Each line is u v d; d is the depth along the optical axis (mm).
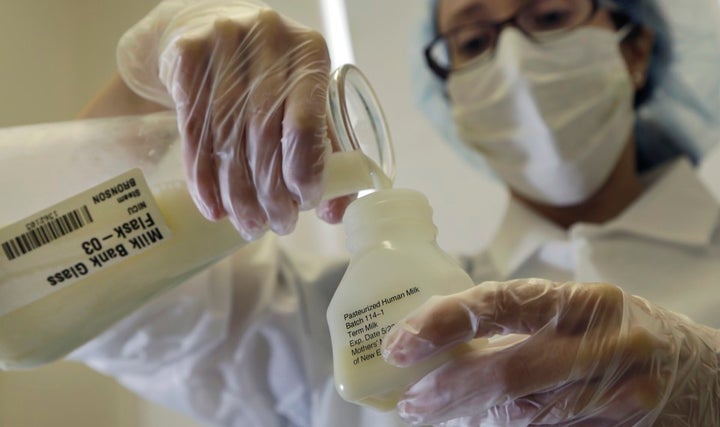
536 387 382
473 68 1026
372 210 413
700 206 910
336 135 458
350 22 1270
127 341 815
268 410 921
